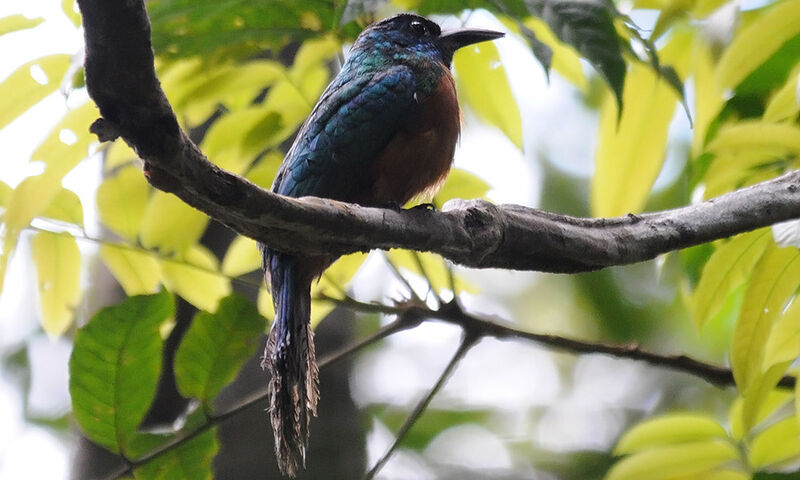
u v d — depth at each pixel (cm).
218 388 700
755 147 721
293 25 731
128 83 416
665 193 1337
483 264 662
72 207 746
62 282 764
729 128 730
